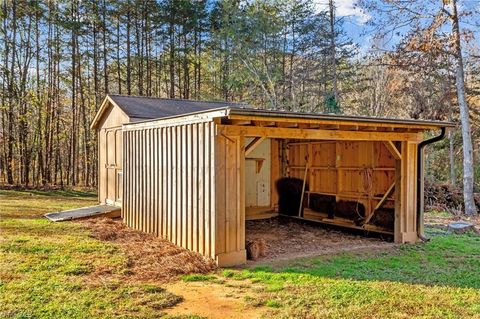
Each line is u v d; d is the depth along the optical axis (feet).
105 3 67.97
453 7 37.83
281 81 73.00
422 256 20.66
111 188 36.32
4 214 31.94
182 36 74.18
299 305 13.24
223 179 18.60
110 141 36.73
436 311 12.70
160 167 23.57
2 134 65.31
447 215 37.70
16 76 64.54
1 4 61.82
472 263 19.16
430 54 40.24
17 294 13.76
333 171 31.14
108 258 18.74
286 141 35.99
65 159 74.43
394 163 26.02
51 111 66.95
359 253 21.42
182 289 15.11
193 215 20.12
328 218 31.22
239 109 16.65
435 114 49.32
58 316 12.02
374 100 66.33
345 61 70.13
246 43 69.15
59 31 66.54
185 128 20.85
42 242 21.38
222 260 18.39
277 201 36.70
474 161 56.34
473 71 47.03
